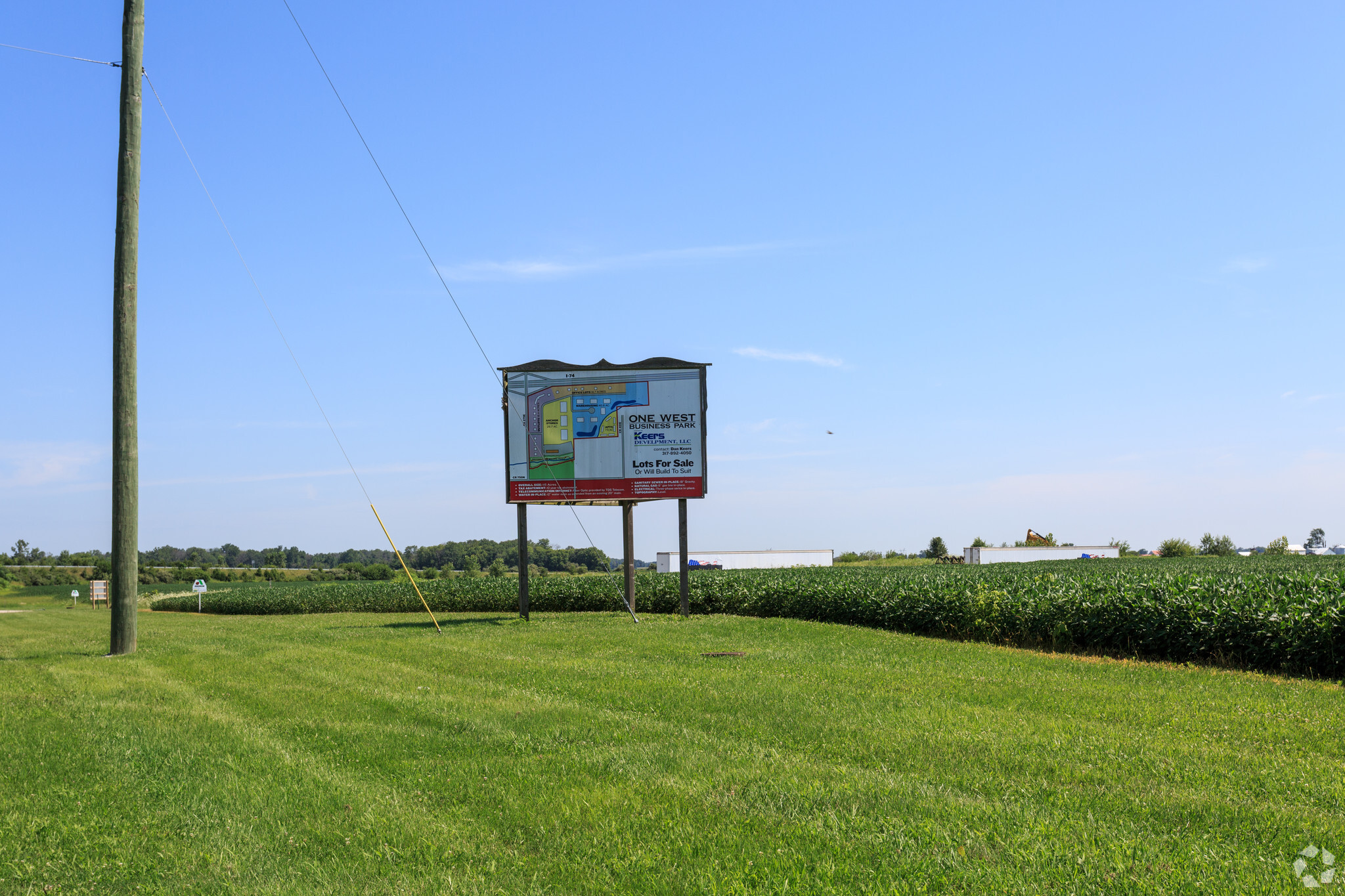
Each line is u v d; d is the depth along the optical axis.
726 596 27.86
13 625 29.44
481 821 5.95
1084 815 5.86
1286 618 13.62
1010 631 18.27
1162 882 4.62
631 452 23.30
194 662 14.40
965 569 41.03
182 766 7.43
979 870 4.82
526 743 8.13
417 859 5.27
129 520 16.27
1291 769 7.09
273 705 10.24
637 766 7.22
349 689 11.34
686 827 5.68
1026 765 7.21
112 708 10.14
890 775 6.94
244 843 5.61
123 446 16.28
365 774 7.22
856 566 53.34
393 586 43.56
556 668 12.92
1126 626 16.00
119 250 16.23
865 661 13.93
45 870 5.15
